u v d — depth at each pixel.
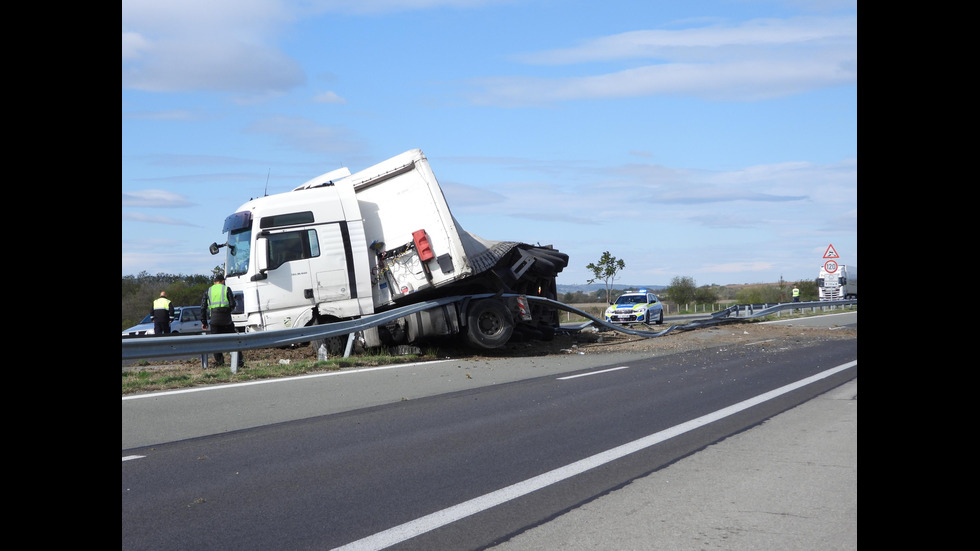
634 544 4.86
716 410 9.85
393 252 16.33
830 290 56.12
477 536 5.04
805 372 13.80
